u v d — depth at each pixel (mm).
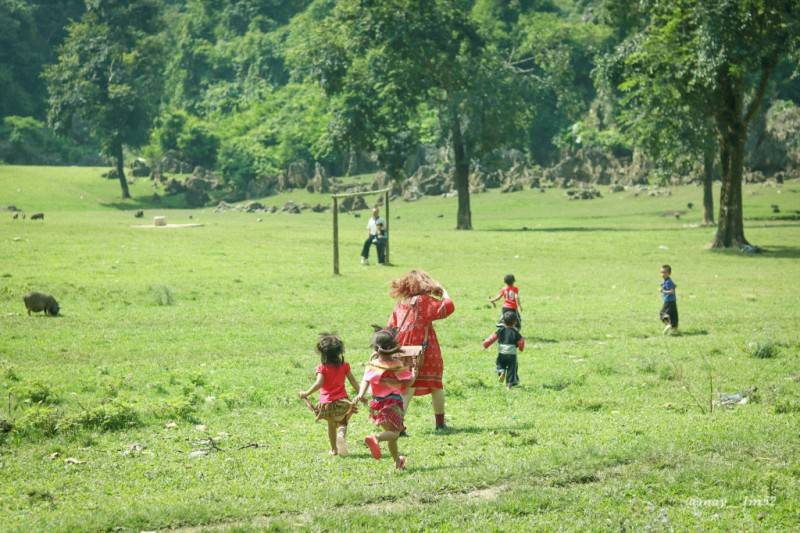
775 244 75062
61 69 181500
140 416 19219
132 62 182125
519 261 62062
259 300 41500
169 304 39562
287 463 15375
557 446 16016
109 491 13711
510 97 103250
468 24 101250
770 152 152875
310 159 193375
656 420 18438
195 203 181375
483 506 12609
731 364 26312
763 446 15594
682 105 71438
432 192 163625
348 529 11727
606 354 28922
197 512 12453
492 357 28641
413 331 17656
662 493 13188
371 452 15539
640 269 57875
